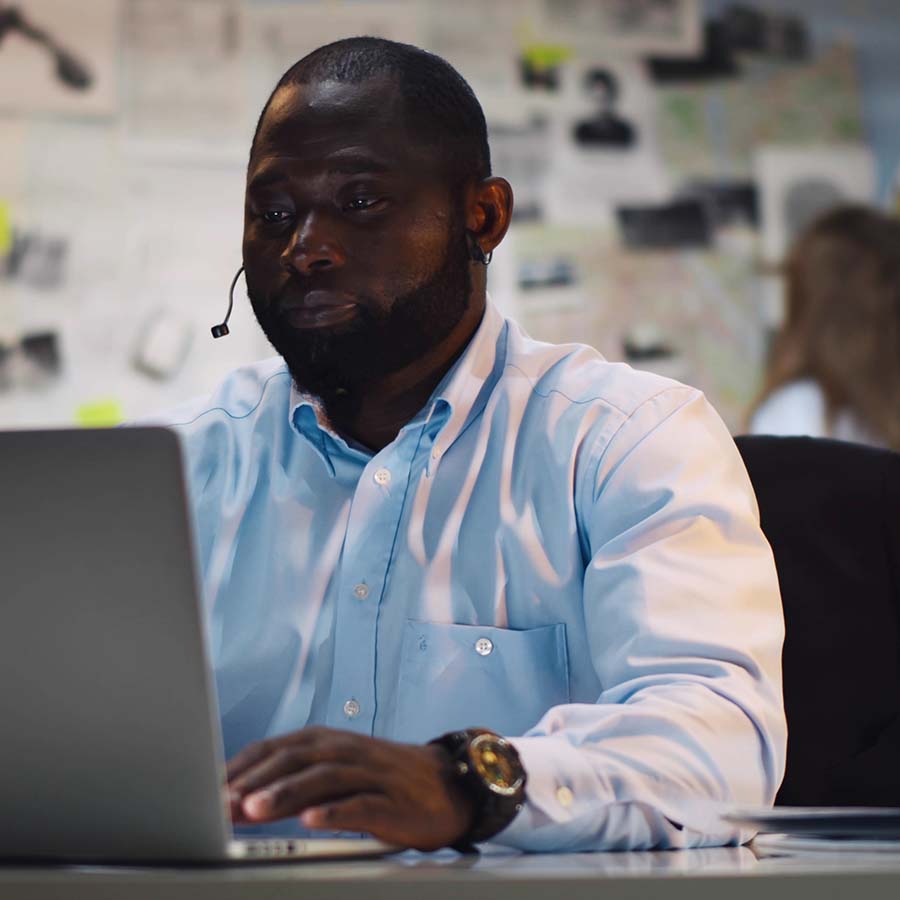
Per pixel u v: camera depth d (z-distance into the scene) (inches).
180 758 56.7
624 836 73.9
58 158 247.6
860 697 111.0
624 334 253.3
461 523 99.9
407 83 99.4
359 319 97.7
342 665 97.7
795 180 256.4
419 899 51.6
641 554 91.5
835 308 251.9
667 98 256.1
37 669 57.4
